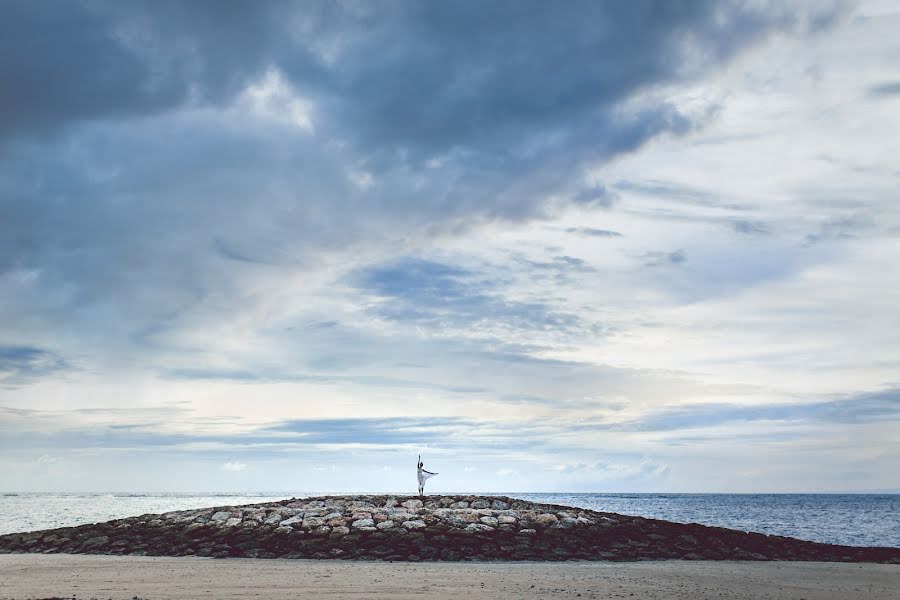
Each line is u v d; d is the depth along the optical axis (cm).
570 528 3678
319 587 2094
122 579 2306
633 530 3778
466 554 3144
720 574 2677
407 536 3353
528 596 1959
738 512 12031
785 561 3331
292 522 3628
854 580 2569
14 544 3634
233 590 2020
